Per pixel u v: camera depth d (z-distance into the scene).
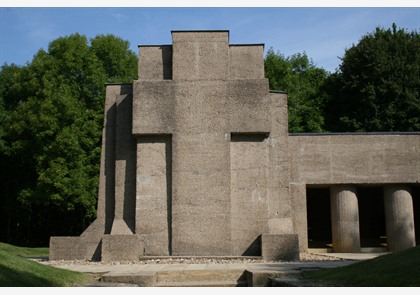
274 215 22.91
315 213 35.56
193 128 22.45
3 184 43.78
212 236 21.72
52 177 35.59
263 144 22.64
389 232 26.62
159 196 22.33
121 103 23.80
